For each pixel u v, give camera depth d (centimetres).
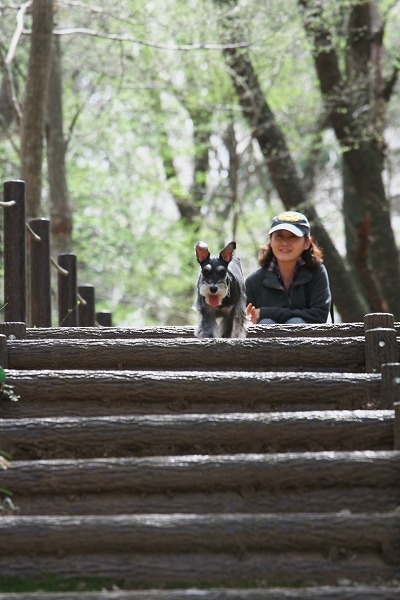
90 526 576
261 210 2717
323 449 665
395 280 1903
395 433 652
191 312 2945
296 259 973
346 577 564
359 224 1673
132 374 718
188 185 3127
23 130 1486
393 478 619
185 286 2694
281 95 2348
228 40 1902
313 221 1906
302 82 2475
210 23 1808
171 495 623
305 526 575
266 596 522
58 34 1645
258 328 879
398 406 653
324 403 720
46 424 664
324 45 1925
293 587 555
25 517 588
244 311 897
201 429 659
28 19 1939
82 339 823
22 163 1491
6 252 979
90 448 662
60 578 568
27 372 720
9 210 981
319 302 977
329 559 571
